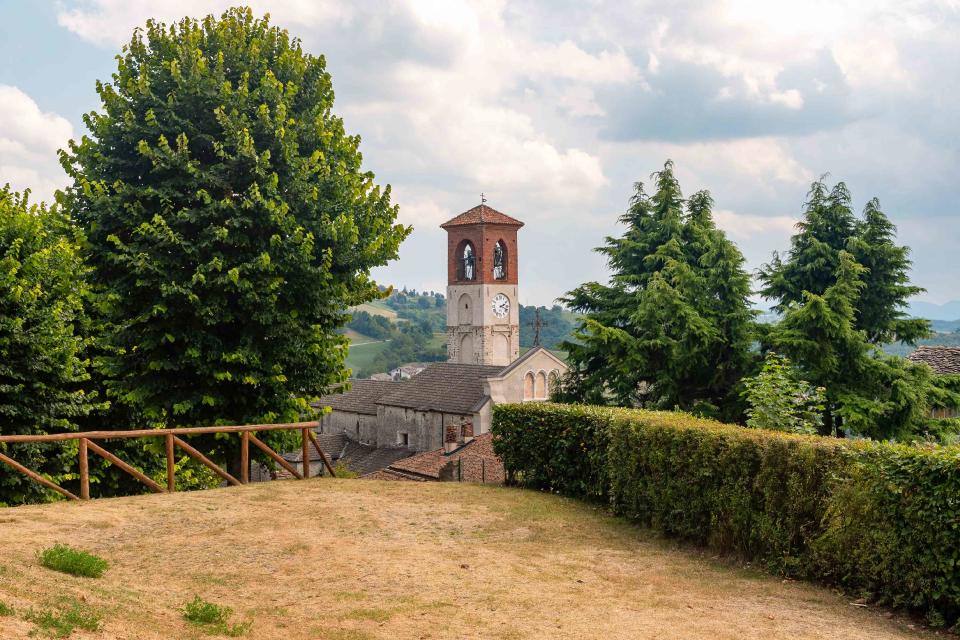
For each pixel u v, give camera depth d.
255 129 21.83
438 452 42.00
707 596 10.24
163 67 21.88
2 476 20.19
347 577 10.23
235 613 8.58
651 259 38.72
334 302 22.86
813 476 11.01
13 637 6.25
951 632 9.06
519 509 15.43
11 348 20.17
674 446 13.45
